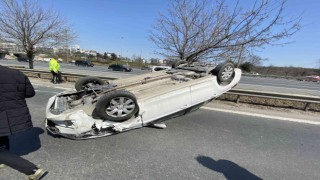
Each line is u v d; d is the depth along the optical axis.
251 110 6.34
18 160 2.86
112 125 4.01
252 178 3.12
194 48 8.09
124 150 3.75
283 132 4.79
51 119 3.88
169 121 5.17
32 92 2.91
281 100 7.35
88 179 2.96
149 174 3.12
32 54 16.50
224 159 3.59
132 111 4.04
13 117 2.67
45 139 4.05
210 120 5.35
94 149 3.75
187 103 4.71
